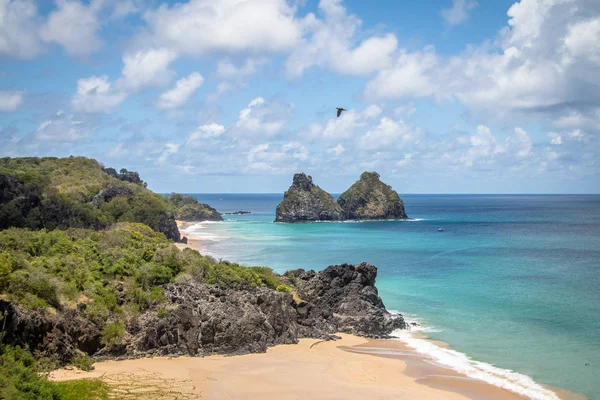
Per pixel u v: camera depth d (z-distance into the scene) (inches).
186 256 2192.4
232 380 1491.1
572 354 1834.4
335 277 2432.3
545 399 1451.8
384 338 2062.0
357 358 1801.2
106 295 1737.2
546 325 2207.2
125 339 1658.5
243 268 2374.5
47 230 3117.6
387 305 2576.3
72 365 1515.7
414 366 1724.9
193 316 1755.7
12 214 3120.1
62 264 1866.4
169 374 1508.4
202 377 1499.8
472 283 3139.8
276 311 1966.0
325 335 2034.9
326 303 2319.1
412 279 3275.1
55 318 1549.0
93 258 2046.0
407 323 2257.6
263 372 1581.0
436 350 1899.6
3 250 1926.7
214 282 2062.0
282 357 1750.7
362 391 1459.2
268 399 1360.7
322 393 1427.2
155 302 1792.6
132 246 2466.8
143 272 1937.7
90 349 1608.0
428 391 1491.1
